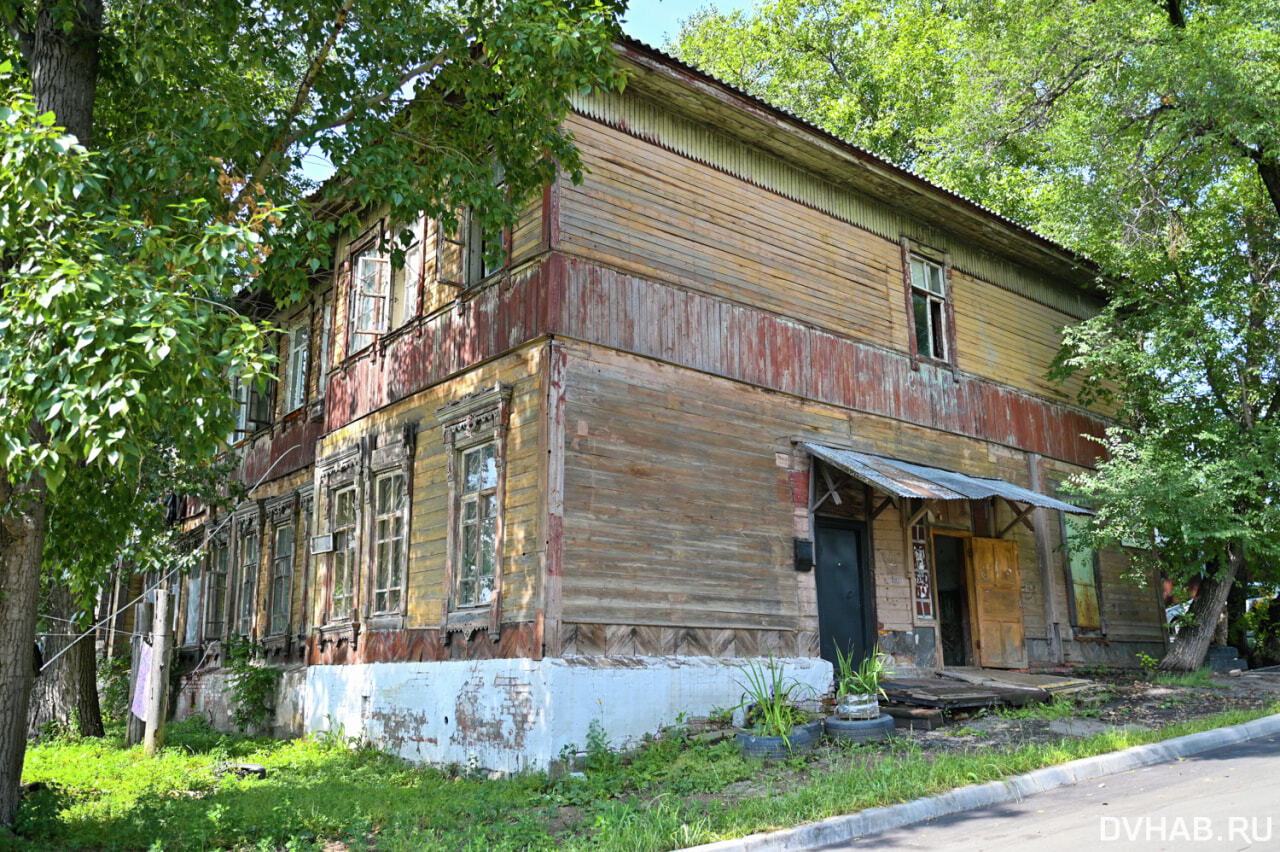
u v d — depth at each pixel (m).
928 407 14.97
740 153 13.12
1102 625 17.20
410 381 13.04
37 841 7.06
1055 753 8.55
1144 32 15.10
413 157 10.58
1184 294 16.81
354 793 9.16
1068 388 18.34
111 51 9.21
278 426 17.53
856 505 13.74
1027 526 15.25
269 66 9.88
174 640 19.94
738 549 11.69
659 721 10.28
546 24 9.12
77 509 9.62
